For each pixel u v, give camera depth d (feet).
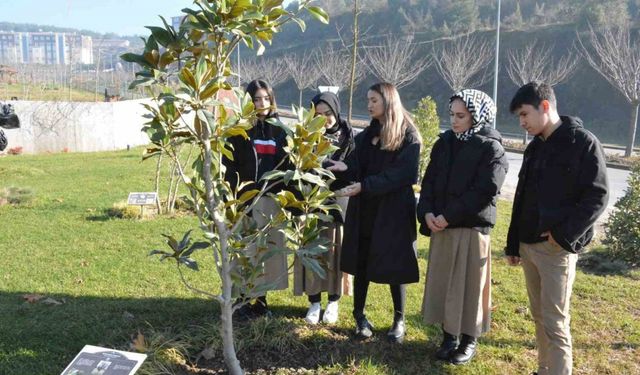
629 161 63.10
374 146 12.79
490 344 12.93
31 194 29.99
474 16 159.53
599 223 28.99
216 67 8.77
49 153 69.00
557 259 10.18
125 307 14.34
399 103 12.27
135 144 79.51
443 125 110.22
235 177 13.32
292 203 10.22
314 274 13.39
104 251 19.94
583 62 119.34
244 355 11.82
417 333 13.35
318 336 12.77
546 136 10.23
